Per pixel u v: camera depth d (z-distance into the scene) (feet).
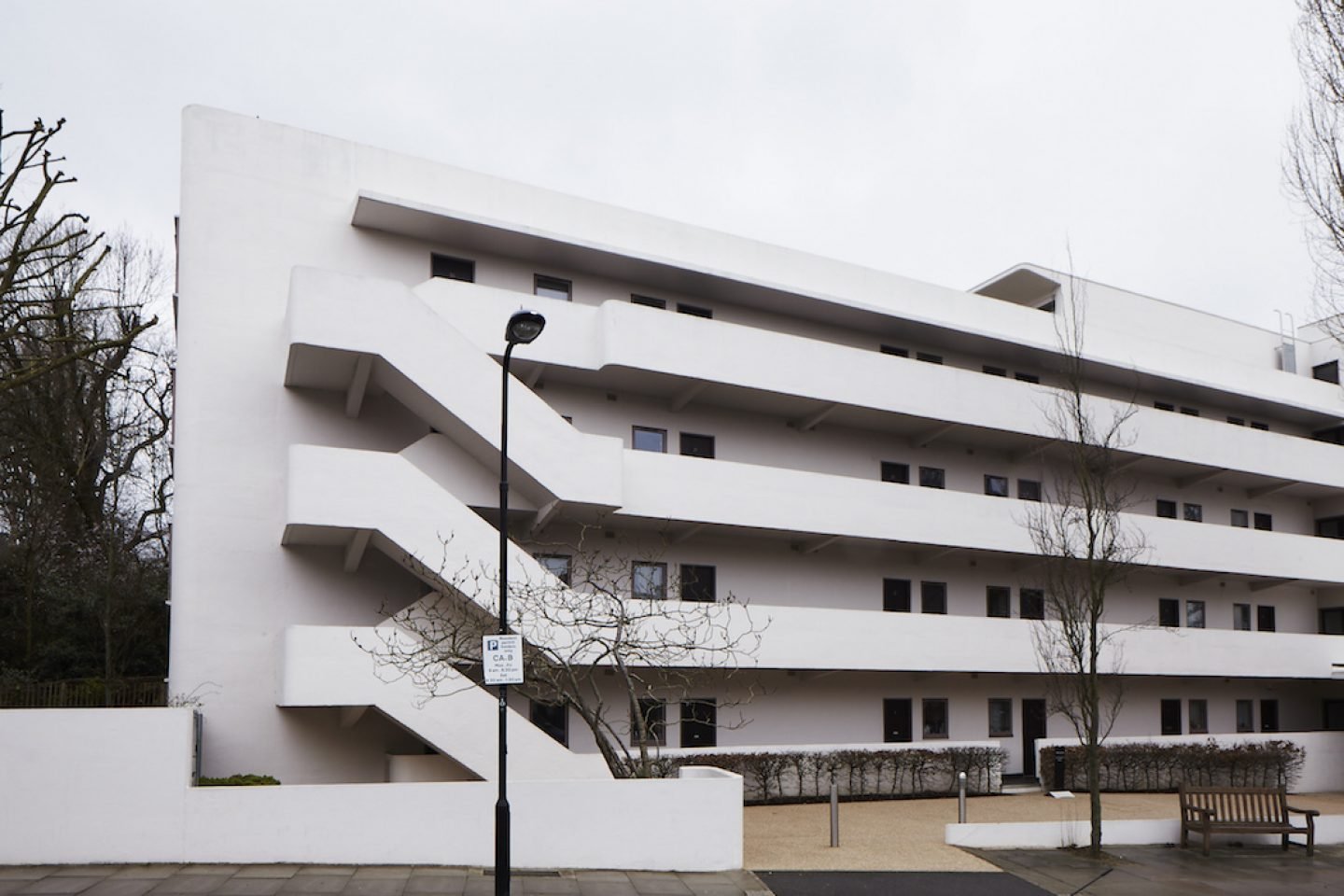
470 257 76.74
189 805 47.06
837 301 87.40
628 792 49.73
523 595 59.00
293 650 57.72
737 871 50.06
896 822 68.28
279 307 69.92
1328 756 102.89
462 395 65.51
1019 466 100.99
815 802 78.74
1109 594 103.86
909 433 94.32
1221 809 64.49
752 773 76.28
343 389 70.54
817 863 52.70
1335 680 116.16
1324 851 62.44
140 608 87.56
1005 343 97.04
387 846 48.06
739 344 79.30
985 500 90.07
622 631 61.16
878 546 89.30
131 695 59.11
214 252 68.64
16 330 47.11
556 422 68.33
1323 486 115.65
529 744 60.70
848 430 91.86
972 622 86.99
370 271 73.00
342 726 67.05
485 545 63.10
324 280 62.85
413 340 64.69
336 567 69.10
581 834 49.16
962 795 63.87
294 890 42.37
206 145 69.36
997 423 91.45
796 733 84.48
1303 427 126.21
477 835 48.70
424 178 75.25
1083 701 65.05
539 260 79.05
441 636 62.64
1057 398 88.94
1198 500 112.98
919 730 90.84
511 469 68.90
